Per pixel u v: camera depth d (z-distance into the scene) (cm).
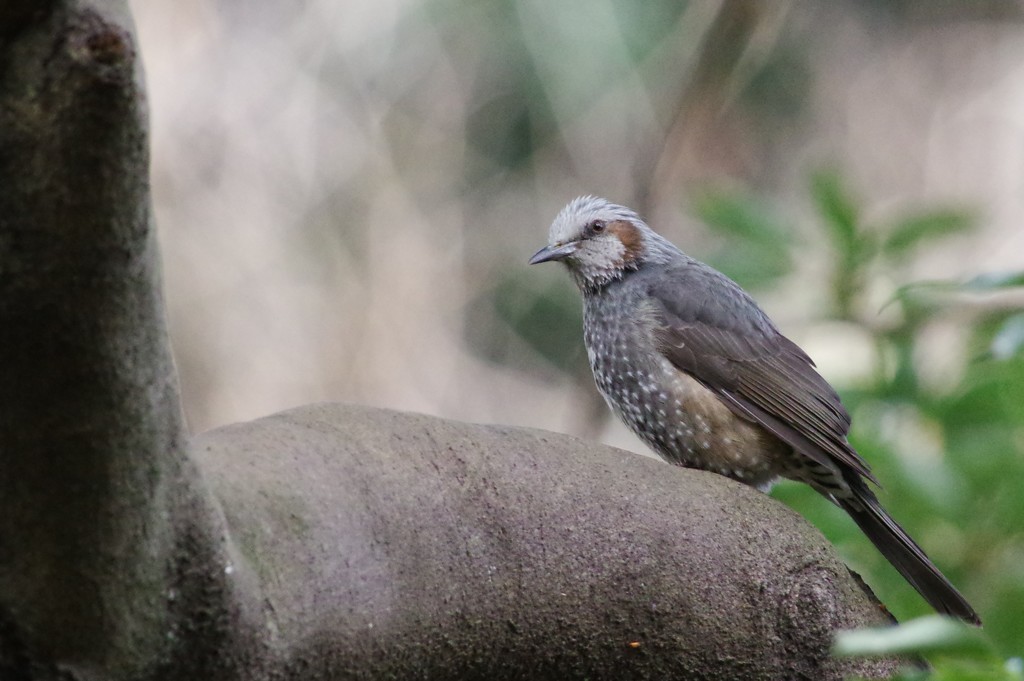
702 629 691
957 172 2627
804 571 717
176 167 2191
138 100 386
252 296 2188
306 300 2206
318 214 2239
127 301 422
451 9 2305
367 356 2212
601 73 2247
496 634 641
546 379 2275
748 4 1439
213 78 2217
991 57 2691
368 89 2302
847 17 2709
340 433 625
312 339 2198
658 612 680
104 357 427
